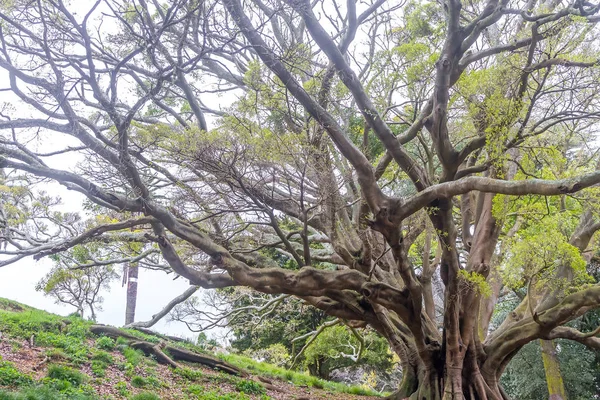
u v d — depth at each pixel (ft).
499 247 56.29
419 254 65.67
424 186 42.91
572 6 35.22
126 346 49.55
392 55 46.01
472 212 53.36
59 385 32.86
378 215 39.45
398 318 55.42
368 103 39.40
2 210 45.68
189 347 61.26
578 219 52.75
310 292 43.11
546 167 39.63
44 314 54.49
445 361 48.73
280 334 102.73
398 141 40.81
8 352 38.96
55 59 35.94
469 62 41.81
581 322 71.72
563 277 45.70
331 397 57.31
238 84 53.01
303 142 36.45
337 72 38.70
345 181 41.32
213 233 42.80
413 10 51.93
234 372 55.52
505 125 36.55
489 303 54.54
